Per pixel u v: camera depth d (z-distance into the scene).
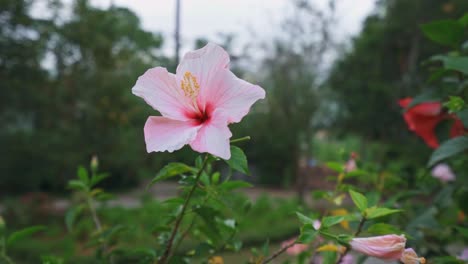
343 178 1.94
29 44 8.59
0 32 8.30
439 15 10.74
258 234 8.62
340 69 13.16
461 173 1.98
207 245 1.48
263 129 13.59
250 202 1.81
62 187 12.84
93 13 8.89
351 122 13.13
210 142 1.18
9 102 9.14
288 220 10.20
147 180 16.59
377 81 12.17
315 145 15.92
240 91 1.24
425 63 1.94
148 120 1.26
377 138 12.60
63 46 9.11
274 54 13.16
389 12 12.16
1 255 1.57
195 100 1.30
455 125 1.92
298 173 13.42
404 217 2.04
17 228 9.42
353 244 1.20
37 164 10.59
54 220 9.91
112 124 10.02
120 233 1.83
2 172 10.60
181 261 1.31
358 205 1.31
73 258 5.86
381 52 12.35
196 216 1.48
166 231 1.52
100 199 2.02
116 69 9.61
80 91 9.56
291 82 13.00
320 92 13.38
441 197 1.88
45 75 9.38
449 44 1.87
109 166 10.92
